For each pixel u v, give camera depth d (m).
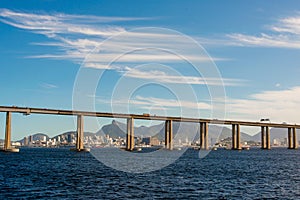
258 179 70.12
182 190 54.28
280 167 103.75
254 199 48.31
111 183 60.81
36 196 48.25
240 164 115.31
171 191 53.16
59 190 53.00
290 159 152.12
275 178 72.38
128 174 75.94
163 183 61.50
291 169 96.19
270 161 135.38
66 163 110.75
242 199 48.16
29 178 67.88
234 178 71.31
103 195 49.12
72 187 55.97
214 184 61.53
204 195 50.44
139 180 65.31
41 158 141.00
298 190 56.22
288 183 64.38
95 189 54.06
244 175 77.56
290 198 49.38
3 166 97.62
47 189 53.91
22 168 91.25
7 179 66.00
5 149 191.62
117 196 48.53
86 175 73.56
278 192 54.12
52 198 46.88
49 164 105.88
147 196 48.84
